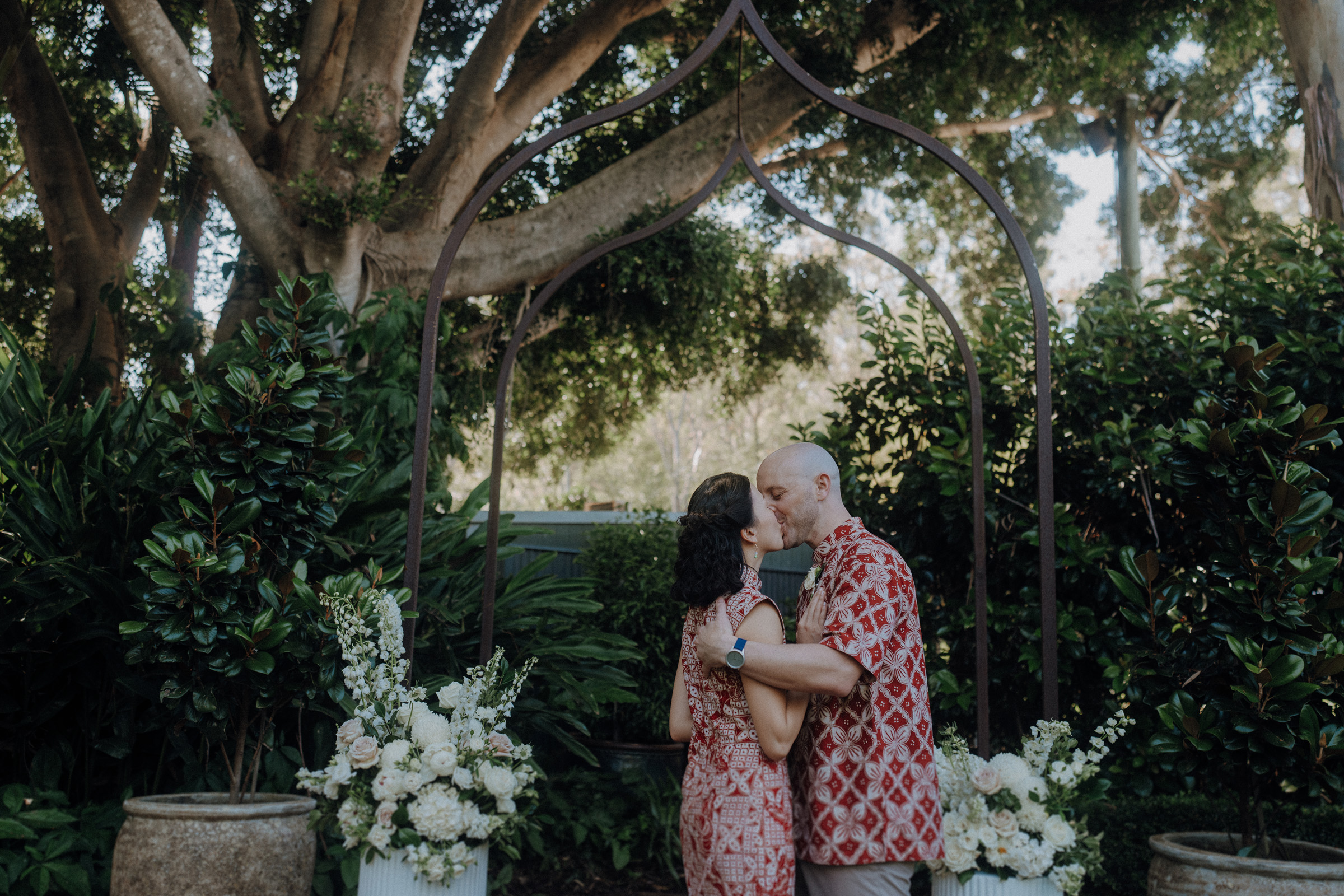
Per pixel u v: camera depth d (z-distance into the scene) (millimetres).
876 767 1910
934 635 4363
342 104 6191
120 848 2455
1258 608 2994
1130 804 4152
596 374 10102
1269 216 11344
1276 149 11125
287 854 2514
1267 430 2926
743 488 1950
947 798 2557
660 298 7527
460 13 8898
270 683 2756
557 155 9117
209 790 3254
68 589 3230
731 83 8562
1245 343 2994
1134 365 4285
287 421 2900
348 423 4828
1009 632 4219
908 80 8188
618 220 7301
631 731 4891
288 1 8430
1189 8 8125
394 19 6340
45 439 3479
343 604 2627
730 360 10867
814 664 1805
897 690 1948
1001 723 4414
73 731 3508
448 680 3703
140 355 7527
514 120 7398
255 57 6676
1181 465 3080
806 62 7543
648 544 5059
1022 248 3156
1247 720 2898
